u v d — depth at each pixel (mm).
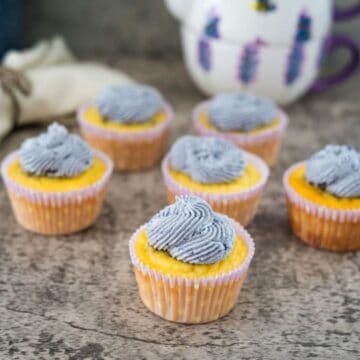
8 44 621
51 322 354
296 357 334
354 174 414
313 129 568
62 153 424
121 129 495
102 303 370
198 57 566
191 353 336
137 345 340
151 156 509
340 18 601
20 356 331
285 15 527
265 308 369
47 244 420
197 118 523
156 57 694
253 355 335
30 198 415
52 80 562
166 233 351
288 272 400
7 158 450
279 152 533
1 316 356
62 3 666
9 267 396
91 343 340
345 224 409
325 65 685
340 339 347
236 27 533
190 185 434
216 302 354
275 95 570
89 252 413
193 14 555
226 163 432
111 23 679
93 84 574
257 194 439
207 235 350
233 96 512
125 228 438
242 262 362
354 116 591
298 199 419
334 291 384
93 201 430
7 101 536
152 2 667
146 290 359
